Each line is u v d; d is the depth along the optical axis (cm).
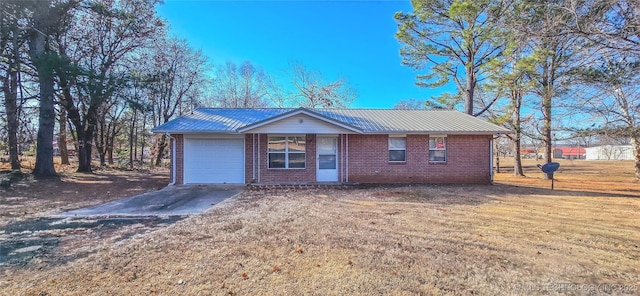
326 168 1368
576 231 588
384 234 562
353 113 1609
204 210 786
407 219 679
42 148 1441
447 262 433
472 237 548
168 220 681
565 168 2847
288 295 340
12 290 348
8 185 1155
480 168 1398
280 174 1338
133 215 731
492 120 1931
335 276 387
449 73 2027
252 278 380
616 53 578
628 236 557
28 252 471
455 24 1838
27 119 1522
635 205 858
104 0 1584
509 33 809
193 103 2661
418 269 409
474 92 2088
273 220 668
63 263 426
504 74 1568
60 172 1720
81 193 1076
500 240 531
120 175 1766
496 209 793
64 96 1675
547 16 592
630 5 518
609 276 392
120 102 1689
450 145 1390
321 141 1370
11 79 1412
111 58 1773
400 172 1373
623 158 4431
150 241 522
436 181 1384
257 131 1260
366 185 1280
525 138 2139
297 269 407
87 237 551
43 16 1280
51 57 1281
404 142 1388
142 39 1811
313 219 677
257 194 1045
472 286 363
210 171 1316
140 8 1708
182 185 1264
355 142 1366
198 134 1288
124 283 366
